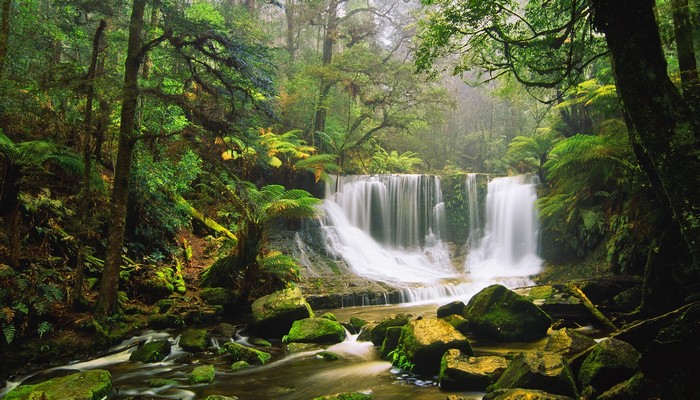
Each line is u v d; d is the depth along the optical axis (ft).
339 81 64.90
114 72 28.35
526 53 28.84
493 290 28.12
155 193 36.06
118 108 32.68
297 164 57.88
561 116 57.77
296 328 28.19
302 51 88.63
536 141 56.65
